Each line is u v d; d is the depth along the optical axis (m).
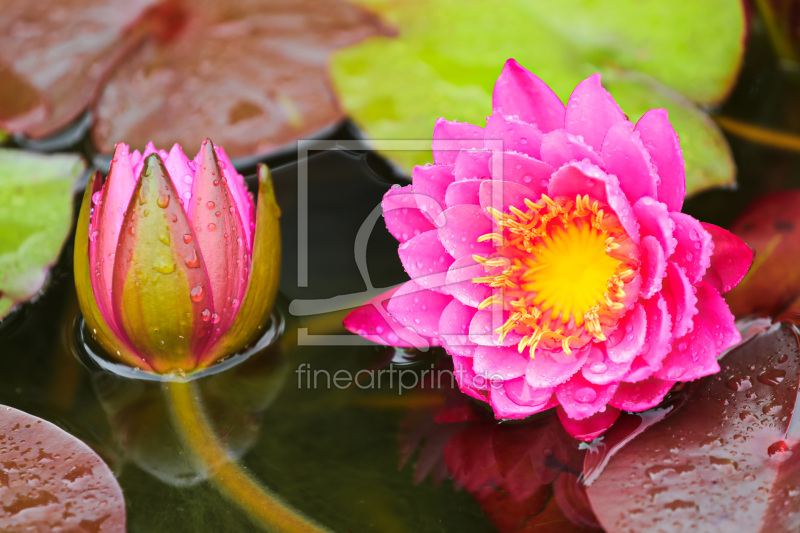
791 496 0.75
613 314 0.77
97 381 0.79
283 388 0.79
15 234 0.82
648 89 0.86
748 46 0.89
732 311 0.80
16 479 0.76
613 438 0.77
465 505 0.76
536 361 0.77
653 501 0.75
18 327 0.80
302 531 0.76
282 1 0.88
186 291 0.77
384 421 0.78
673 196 0.76
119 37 0.87
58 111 0.86
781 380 0.78
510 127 0.77
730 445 0.76
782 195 0.83
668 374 0.76
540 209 0.78
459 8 0.88
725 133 0.86
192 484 0.77
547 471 0.77
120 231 0.76
